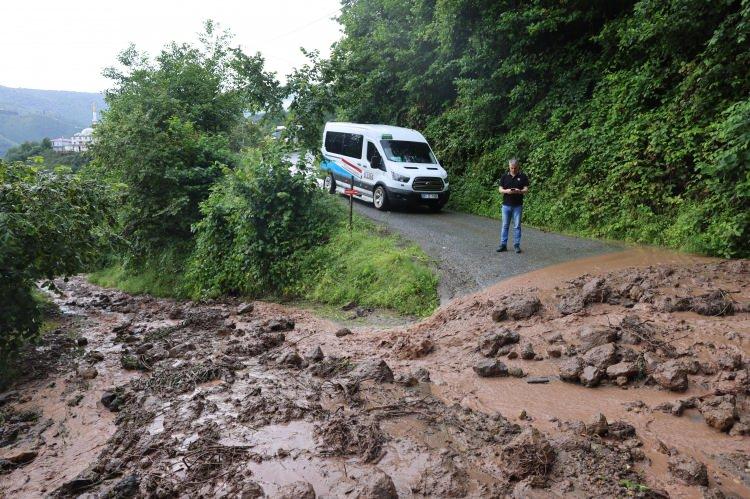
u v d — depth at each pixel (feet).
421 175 52.80
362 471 14.73
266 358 25.11
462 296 29.89
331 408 18.78
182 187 53.26
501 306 26.18
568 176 47.88
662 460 14.23
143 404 20.93
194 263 47.24
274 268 40.78
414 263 34.76
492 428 16.48
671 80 42.63
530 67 55.31
